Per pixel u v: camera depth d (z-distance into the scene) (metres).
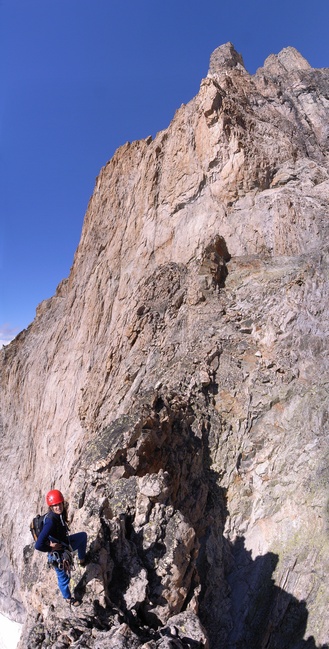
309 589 9.36
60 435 24.38
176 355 15.80
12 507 27.58
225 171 21.20
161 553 7.73
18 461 30.23
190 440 12.60
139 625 6.73
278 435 12.71
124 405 16.03
